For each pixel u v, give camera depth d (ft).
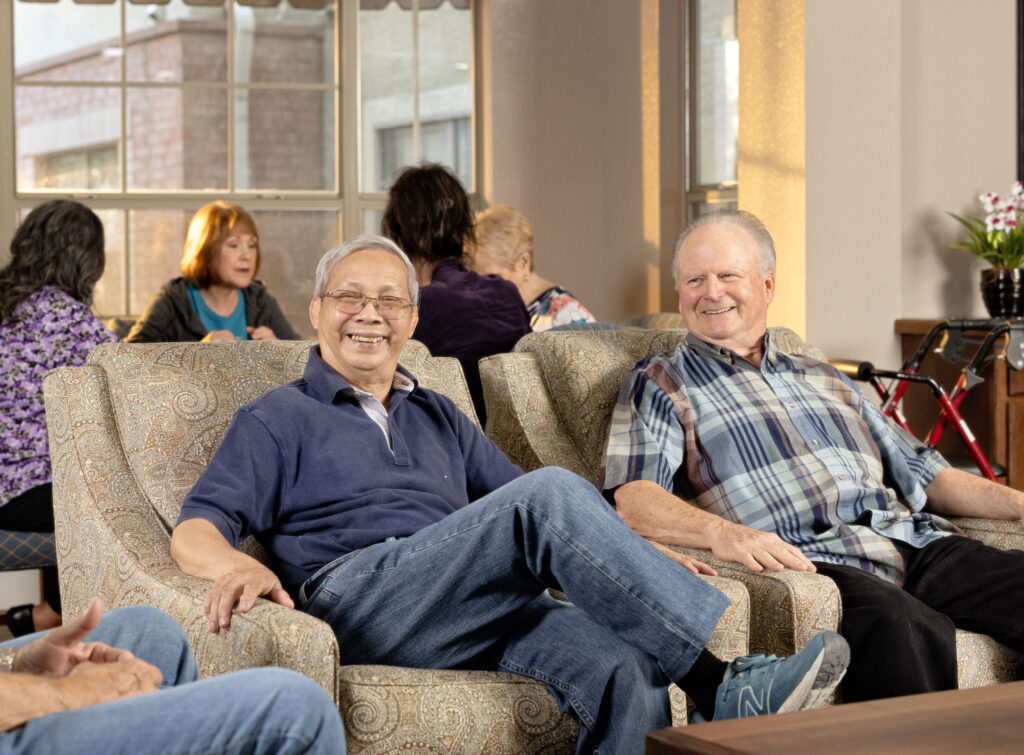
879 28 13.67
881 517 7.56
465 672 5.70
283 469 6.30
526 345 8.68
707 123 17.60
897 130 13.85
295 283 17.89
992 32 14.76
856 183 13.64
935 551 7.47
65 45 16.92
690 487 7.73
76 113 17.01
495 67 17.94
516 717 5.51
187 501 6.02
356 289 6.62
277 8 17.61
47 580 10.12
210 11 17.35
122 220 17.12
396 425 6.72
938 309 14.60
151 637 5.13
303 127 17.87
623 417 7.72
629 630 5.58
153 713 4.07
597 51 17.98
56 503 6.89
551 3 18.06
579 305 12.20
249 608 5.23
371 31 17.97
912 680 6.25
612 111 18.01
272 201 17.70
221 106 17.49
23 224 10.11
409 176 10.28
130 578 5.98
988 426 12.83
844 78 13.50
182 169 17.40
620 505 7.27
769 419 7.73
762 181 13.88
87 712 4.04
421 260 10.20
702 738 4.13
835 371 8.34
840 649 5.29
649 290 18.10
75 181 17.07
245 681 4.20
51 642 4.45
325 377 6.59
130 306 17.19
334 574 5.88
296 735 4.16
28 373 9.80
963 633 6.91
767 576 6.30
